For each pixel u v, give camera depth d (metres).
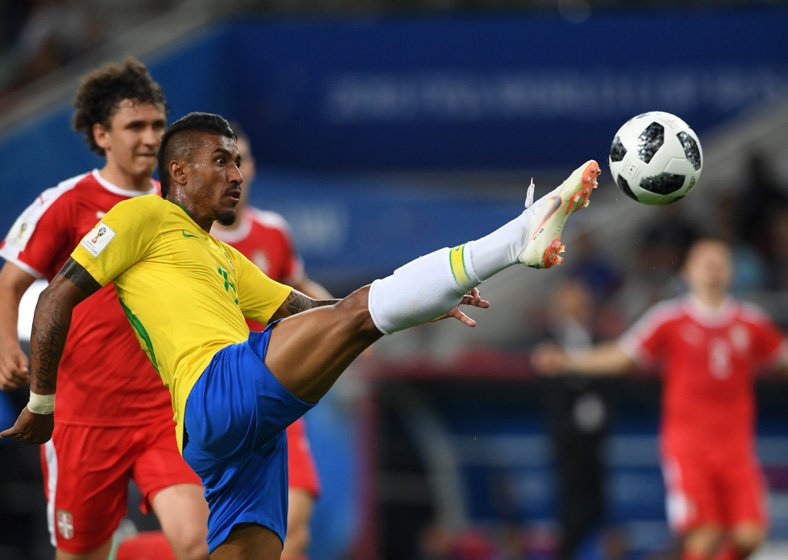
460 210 45.44
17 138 44.06
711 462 33.84
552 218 14.59
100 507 20.03
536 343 42.66
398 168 48.53
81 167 44.38
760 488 34.34
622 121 48.00
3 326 19.36
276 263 25.06
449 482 37.22
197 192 16.64
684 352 34.16
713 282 34.44
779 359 34.66
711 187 48.34
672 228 46.19
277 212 45.16
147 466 19.61
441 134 48.34
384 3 50.75
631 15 47.78
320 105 48.44
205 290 16.50
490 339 45.69
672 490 34.00
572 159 48.16
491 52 47.97
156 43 47.03
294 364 15.21
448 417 37.41
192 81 47.41
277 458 16.30
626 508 37.41
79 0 52.47
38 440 17.38
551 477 36.97
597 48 47.84
